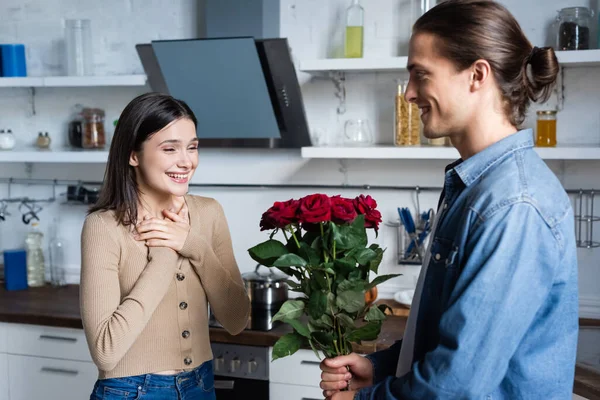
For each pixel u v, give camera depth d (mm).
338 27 2908
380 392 1242
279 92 2744
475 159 1198
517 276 1071
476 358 1077
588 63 2494
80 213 3385
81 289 1675
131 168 1760
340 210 1318
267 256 1378
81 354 2777
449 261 1169
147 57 2867
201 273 1787
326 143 2992
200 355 1810
